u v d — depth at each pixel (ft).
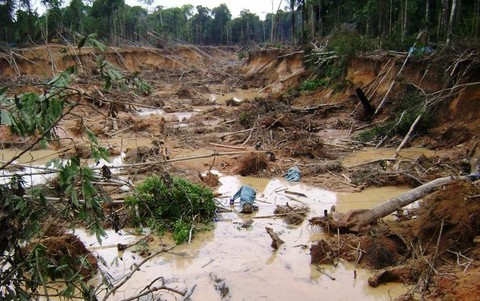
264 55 141.90
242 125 61.16
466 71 51.08
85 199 10.50
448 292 19.60
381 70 69.46
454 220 23.56
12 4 92.17
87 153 41.50
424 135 50.96
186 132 59.26
